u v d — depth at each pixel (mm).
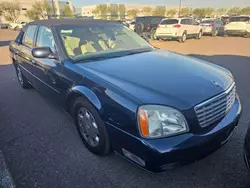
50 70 3088
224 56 8852
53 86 3135
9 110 3910
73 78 2611
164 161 1843
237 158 2486
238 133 2961
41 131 3186
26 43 4207
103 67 2555
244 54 9312
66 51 2898
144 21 16297
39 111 3840
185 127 1900
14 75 6273
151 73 2363
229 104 2340
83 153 2654
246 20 16406
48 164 2477
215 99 2084
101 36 3314
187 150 1859
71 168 2406
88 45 3088
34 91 4871
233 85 2506
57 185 2188
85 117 2590
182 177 2242
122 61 2752
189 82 2189
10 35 23281
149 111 1870
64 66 2803
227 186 2123
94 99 2275
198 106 1945
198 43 13562
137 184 2176
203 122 1998
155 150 1815
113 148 2260
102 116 2207
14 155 2646
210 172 2297
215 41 14469
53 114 3711
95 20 3631
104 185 2176
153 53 3184
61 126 3312
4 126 3352
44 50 2885
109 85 2189
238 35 17688
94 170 2369
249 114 3514
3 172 2357
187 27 14375
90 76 2422
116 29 3586
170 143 1832
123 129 2020
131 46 3373
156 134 1865
